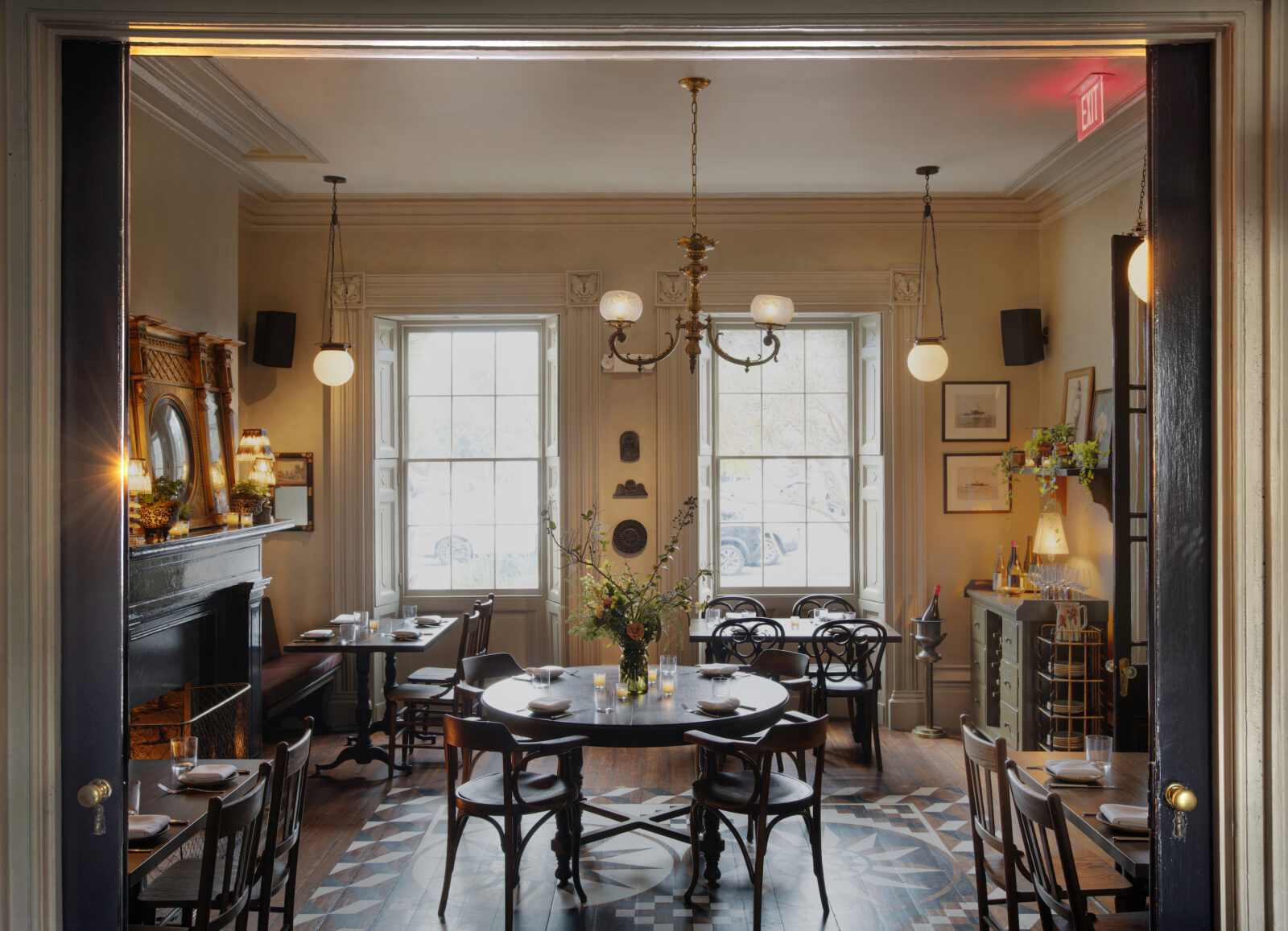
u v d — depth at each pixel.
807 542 7.42
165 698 5.06
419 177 6.42
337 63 4.45
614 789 5.54
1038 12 2.26
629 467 6.98
